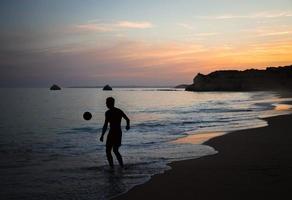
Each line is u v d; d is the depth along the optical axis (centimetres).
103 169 880
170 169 831
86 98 8700
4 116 3244
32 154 1141
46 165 945
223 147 1155
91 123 2573
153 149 1193
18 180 773
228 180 705
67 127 2236
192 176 754
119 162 909
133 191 653
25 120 2831
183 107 4606
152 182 713
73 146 1336
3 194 666
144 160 988
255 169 802
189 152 1110
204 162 909
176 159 989
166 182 711
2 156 1102
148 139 1478
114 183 732
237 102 5672
